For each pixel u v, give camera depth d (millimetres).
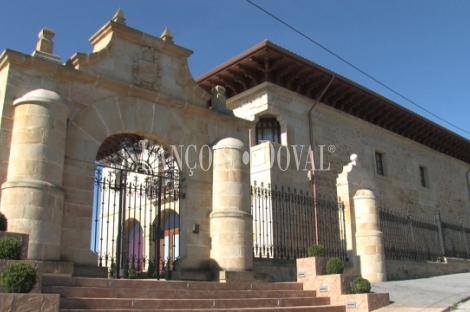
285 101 21656
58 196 10492
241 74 21656
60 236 10516
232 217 13070
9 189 10016
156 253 12555
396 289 15336
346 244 18281
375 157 25891
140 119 12719
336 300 12461
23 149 10352
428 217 28422
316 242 17406
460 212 32031
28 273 7770
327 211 18516
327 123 23359
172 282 10703
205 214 13438
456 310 11781
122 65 12688
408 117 27219
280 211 16391
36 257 9812
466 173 34250
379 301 12344
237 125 14883
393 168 26812
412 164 28625
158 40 13367
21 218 9844
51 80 11469
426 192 29016
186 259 12719
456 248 24594
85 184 11477
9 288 7605
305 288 13242
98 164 11898
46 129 10586
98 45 13180
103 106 12141
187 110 13711
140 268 14219
